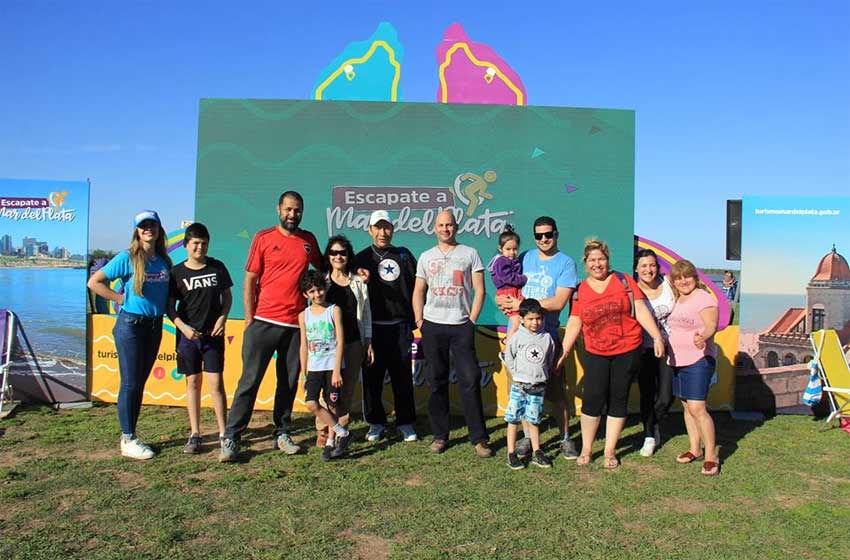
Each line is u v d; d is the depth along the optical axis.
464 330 5.59
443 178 7.98
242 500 4.45
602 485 4.86
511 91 8.16
